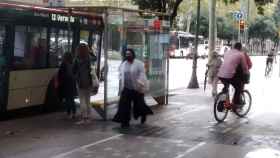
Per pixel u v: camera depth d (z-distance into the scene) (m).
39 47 14.70
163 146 10.34
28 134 11.51
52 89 15.18
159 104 16.95
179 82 27.95
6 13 13.44
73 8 15.02
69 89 13.86
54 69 15.29
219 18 79.06
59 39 15.45
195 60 23.42
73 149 9.98
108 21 13.52
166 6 21.06
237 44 14.05
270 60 34.81
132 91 12.59
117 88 13.96
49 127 12.48
